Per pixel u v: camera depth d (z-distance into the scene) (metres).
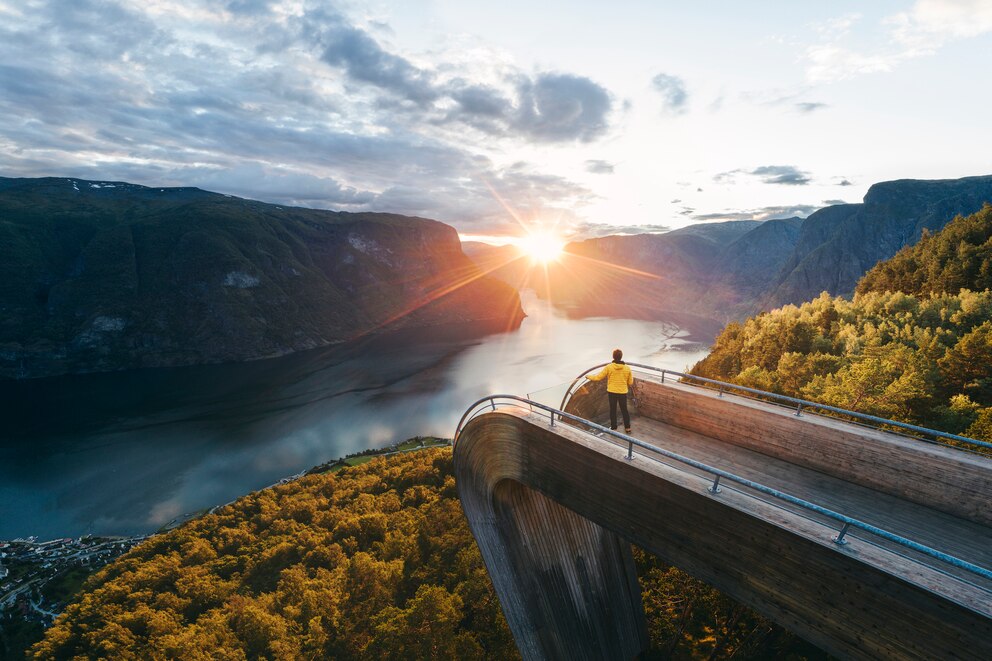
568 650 12.66
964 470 7.41
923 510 7.78
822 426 8.97
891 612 5.23
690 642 22.88
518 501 11.88
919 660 5.10
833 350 44.59
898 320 46.97
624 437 7.82
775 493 5.91
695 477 7.17
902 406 27.11
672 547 7.44
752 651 20.22
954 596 4.77
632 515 7.96
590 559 13.31
